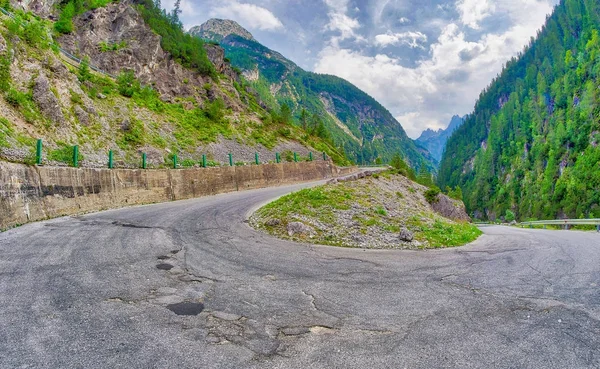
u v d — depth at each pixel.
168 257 7.51
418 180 65.12
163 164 22.39
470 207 149.88
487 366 3.59
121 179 16.55
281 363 3.57
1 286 5.27
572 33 173.88
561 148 115.69
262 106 79.75
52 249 7.57
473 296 5.81
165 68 47.09
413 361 3.67
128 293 5.33
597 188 89.44
